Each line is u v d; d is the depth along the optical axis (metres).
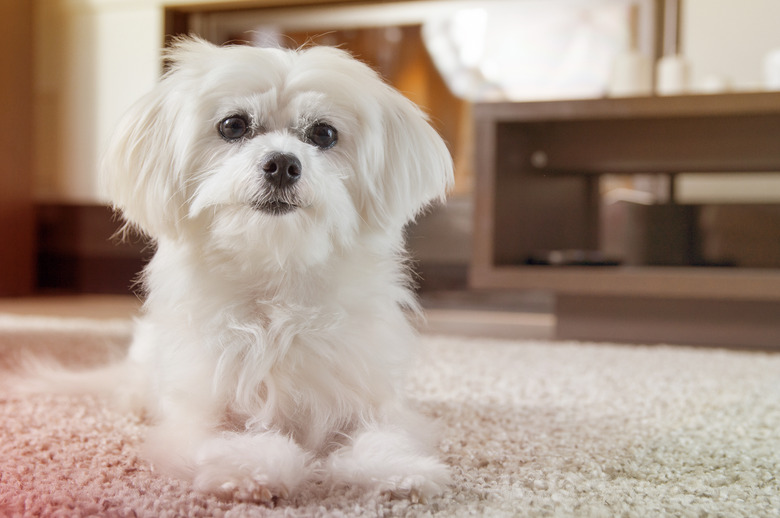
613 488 0.79
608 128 2.28
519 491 0.77
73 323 2.28
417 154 1.06
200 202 0.89
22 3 3.24
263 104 0.93
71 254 3.49
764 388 1.40
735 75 2.80
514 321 2.68
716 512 0.72
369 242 1.00
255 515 0.68
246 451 0.76
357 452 0.80
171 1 3.29
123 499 0.72
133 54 3.36
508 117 2.14
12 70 3.21
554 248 2.68
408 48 3.37
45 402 1.19
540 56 3.24
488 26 3.28
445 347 1.89
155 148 0.98
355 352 0.90
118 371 1.28
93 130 3.43
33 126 3.35
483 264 2.17
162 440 0.86
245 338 0.89
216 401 0.88
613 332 2.16
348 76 0.98
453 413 1.16
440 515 0.70
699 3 2.82
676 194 2.86
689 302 2.10
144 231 1.06
